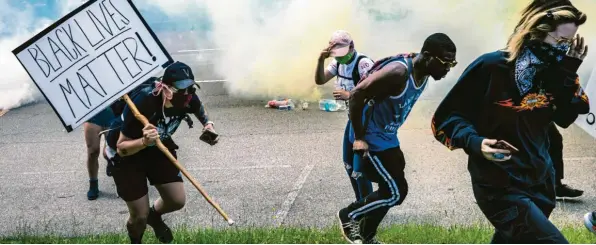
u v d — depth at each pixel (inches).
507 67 141.6
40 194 315.3
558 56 140.0
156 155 188.5
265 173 325.7
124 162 185.8
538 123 144.6
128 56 183.3
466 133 145.3
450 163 326.3
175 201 191.2
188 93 178.5
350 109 176.1
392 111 177.2
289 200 283.9
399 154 185.6
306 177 315.0
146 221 191.3
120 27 183.0
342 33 229.8
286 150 363.6
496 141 140.7
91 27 183.2
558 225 233.3
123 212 282.8
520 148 145.2
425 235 209.2
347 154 214.4
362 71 226.8
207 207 280.8
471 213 255.6
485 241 199.6
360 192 213.2
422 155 343.0
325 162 337.4
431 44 166.7
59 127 454.6
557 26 137.6
